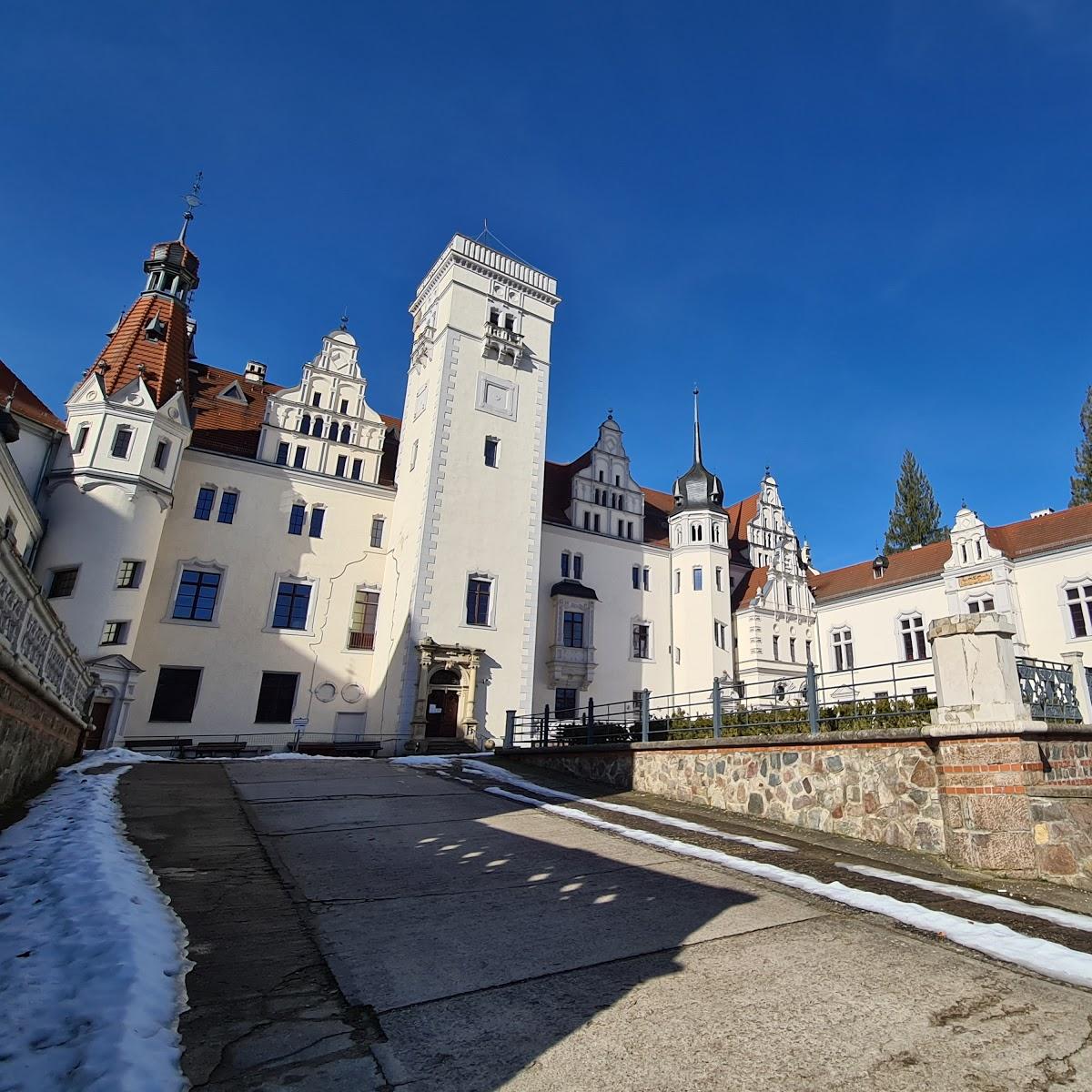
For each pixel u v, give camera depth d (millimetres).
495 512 32750
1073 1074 3512
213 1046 3621
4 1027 3344
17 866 6082
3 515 21000
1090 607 29672
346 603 32188
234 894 6301
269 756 21016
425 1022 3998
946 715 8266
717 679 12914
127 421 26922
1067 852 7066
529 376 36250
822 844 9062
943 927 5578
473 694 29438
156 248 32219
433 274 36875
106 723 24578
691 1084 3416
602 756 15617
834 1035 3908
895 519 58000
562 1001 4301
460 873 7402
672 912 6074
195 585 29109
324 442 33781
